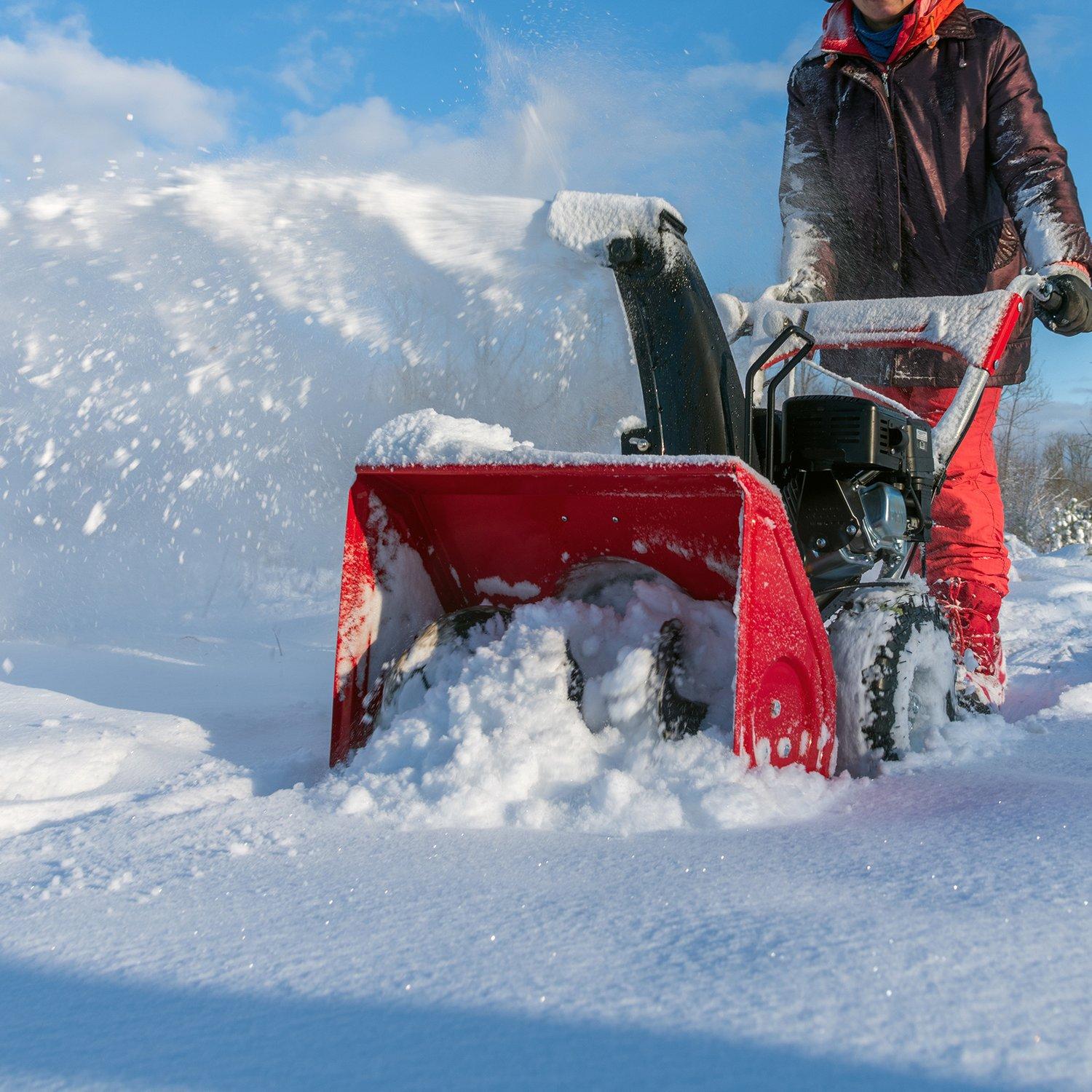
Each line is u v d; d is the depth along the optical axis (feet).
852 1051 2.88
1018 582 22.11
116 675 11.55
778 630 6.30
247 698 10.50
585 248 7.69
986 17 11.50
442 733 6.62
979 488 11.25
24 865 5.49
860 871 4.51
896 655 7.18
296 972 3.76
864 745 7.06
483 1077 2.87
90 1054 3.19
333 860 5.18
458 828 5.69
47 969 3.99
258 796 6.68
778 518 6.26
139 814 6.25
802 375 12.86
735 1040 2.98
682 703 6.46
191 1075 3.01
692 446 7.46
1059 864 4.39
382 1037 3.17
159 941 4.21
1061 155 10.70
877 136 11.69
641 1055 2.93
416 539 7.86
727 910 4.08
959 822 5.25
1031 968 3.35
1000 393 11.55
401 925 4.17
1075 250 9.99
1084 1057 2.78
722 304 9.86
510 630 7.17
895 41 11.57
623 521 7.06
